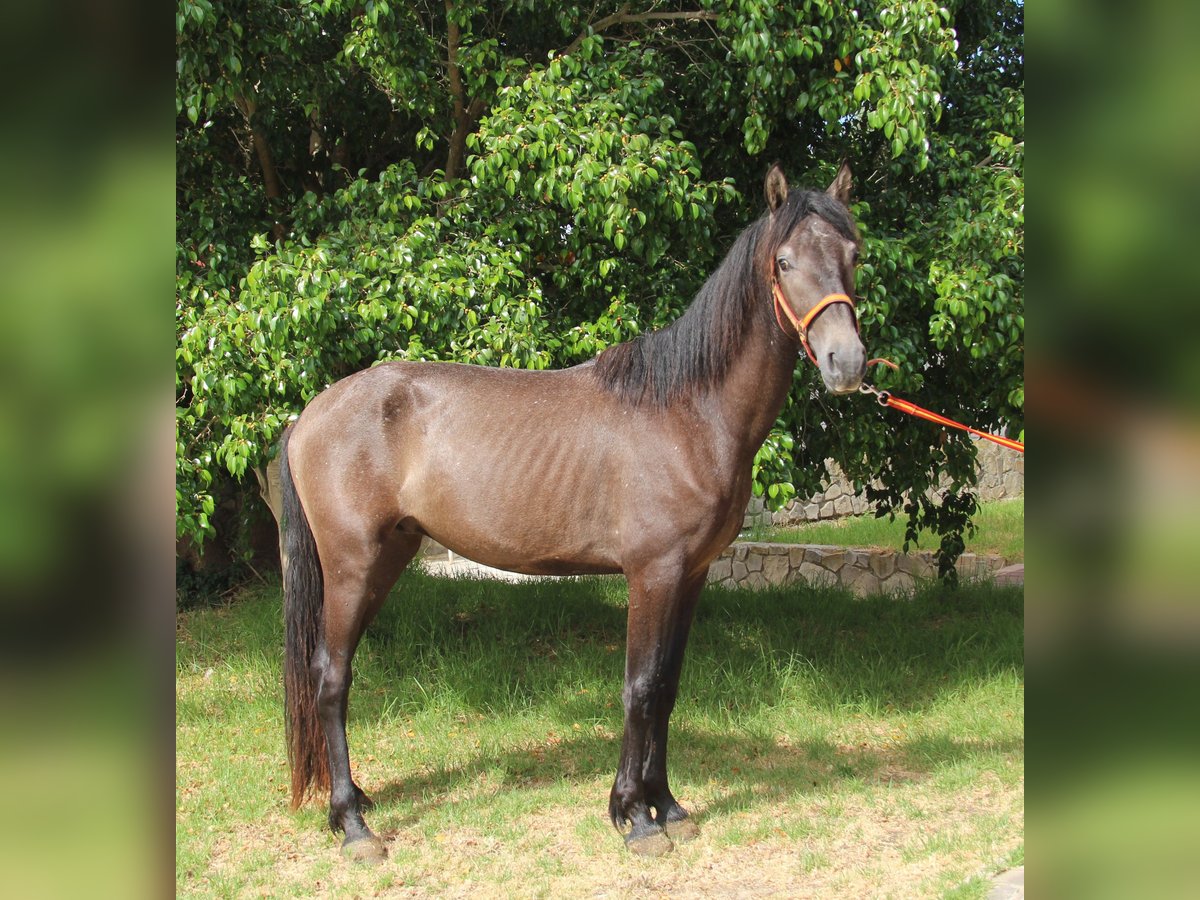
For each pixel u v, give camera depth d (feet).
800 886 10.32
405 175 15.81
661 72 17.02
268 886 10.63
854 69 15.61
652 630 10.83
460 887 10.53
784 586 25.25
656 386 11.02
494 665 17.49
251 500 22.84
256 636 19.66
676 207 14.14
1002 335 15.07
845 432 17.43
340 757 11.62
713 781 13.29
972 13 18.81
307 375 13.93
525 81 14.57
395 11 15.26
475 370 11.93
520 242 16.17
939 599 23.24
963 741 14.53
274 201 17.97
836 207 10.01
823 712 15.71
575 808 12.51
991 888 9.41
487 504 11.18
